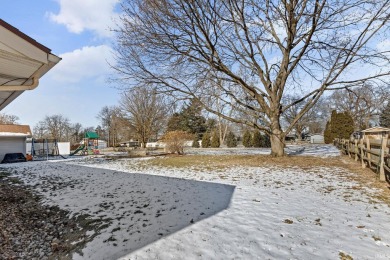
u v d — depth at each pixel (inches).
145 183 255.1
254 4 358.9
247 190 206.7
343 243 106.1
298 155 487.8
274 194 190.5
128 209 168.4
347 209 149.6
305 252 99.7
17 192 242.1
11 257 111.5
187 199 185.9
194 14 345.7
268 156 448.8
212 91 431.2
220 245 108.2
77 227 144.3
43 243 126.8
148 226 135.6
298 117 441.4
